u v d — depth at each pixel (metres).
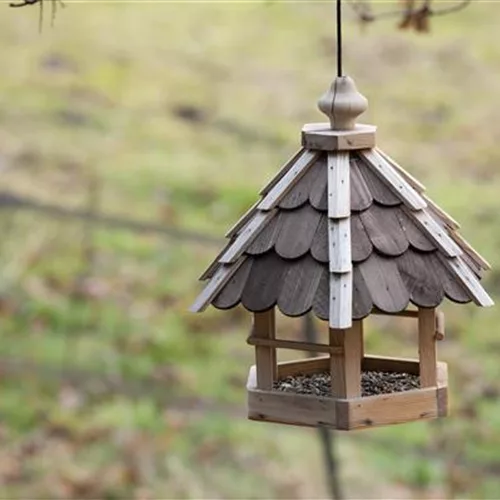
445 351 11.85
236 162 14.51
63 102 15.51
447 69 15.85
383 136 14.72
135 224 13.63
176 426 11.19
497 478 10.45
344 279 3.94
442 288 4.05
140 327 12.34
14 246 13.34
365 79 15.80
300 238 4.09
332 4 17.03
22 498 10.31
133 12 17.30
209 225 13.57
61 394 11.58
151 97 15.67
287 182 4.21
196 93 15.75
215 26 17.14
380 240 4.06
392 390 4.43
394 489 10.40
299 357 11.03
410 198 4.14
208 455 10.84
